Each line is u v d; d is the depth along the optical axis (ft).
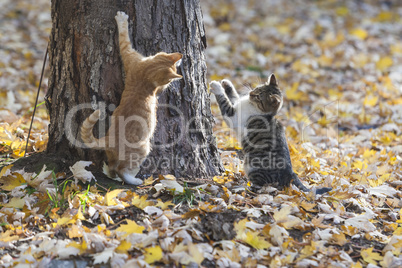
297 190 14.97
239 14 47.52
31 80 28.25
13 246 11.14
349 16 48.60
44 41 36.81
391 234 13.50
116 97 14.39
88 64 14.33
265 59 35.88
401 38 42.93
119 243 11.29
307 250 11.77
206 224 12.38
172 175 14.73
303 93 29.27
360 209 14.61
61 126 15.12
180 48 14.87
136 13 14.12
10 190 13.34
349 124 25.63
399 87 30.81
